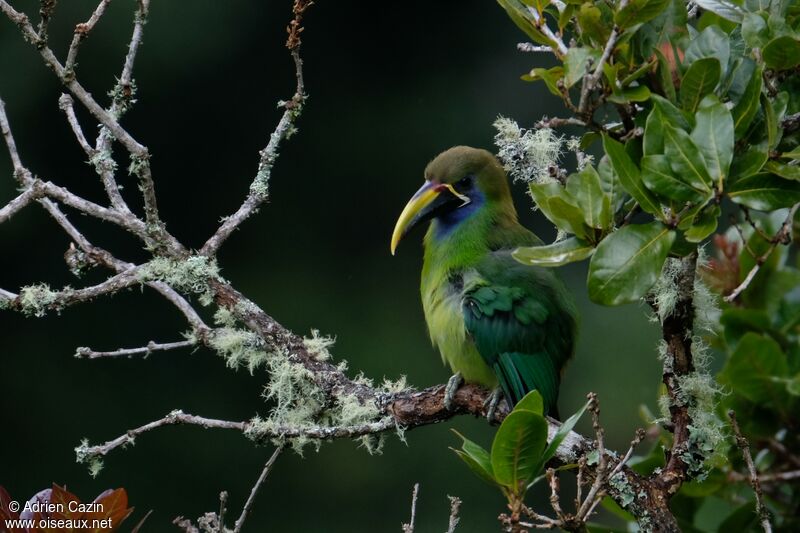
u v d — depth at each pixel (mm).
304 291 24719
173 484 22234
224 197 25109
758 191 6543
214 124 25094
